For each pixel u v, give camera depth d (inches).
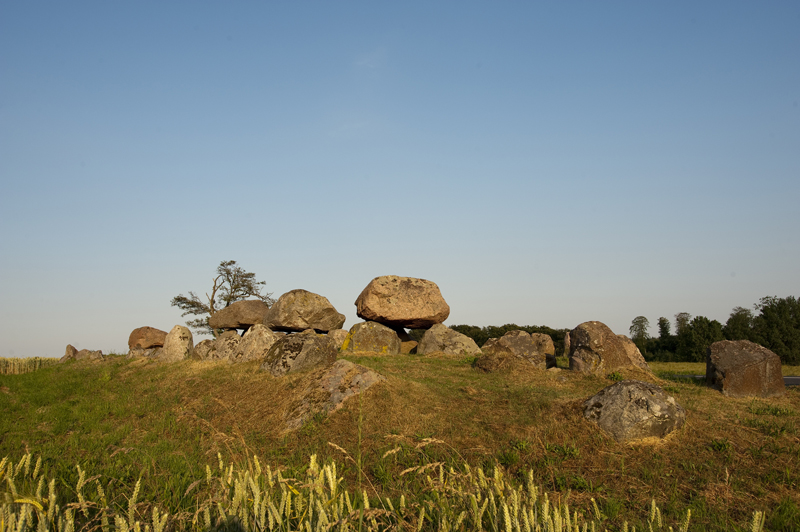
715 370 502.6
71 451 383.6
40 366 971.9
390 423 396.5
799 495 277.7
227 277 1478.8
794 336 1416.1
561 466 318.0
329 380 460.4
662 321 1863.9
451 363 680.4
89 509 213.8
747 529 237.1
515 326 1814.7
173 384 591.8
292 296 879.1
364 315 880.9
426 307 877.8
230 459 339.9
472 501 163.3
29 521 152.6
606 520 249.4
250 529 167.2
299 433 396.8
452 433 372.2
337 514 161.0
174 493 251.9
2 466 198.5
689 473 307.4
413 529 174.1
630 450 336.2
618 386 375.2
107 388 624.1
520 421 387.2
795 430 362.6
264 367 579.8
